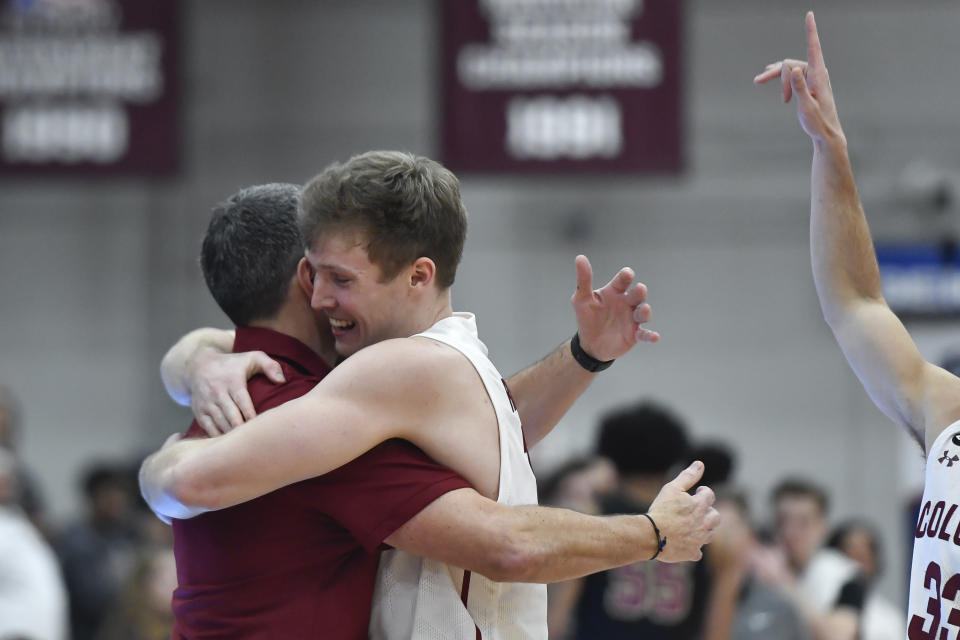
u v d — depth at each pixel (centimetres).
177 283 2452
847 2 2384
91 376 2448
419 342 461
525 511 444
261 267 498
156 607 1147
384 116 2444
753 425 2370
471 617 458
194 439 467
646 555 461
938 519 486
